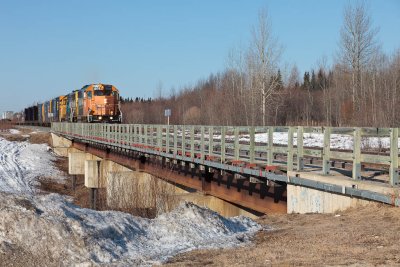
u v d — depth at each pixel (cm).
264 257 877
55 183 4203
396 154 1038
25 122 11331
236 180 1789
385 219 1034
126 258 945
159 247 1027
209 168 1916
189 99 11244
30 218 1015
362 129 1124
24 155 5534
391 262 751
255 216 1908
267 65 5338
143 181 2194
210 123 7550
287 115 7675
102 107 4631
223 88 8700
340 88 6353
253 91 5531
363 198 1139
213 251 970
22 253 952
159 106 11112
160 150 2364
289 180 1330
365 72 5659
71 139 5366
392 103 4797
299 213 1319
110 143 3362
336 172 1369
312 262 800
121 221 1102
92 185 3594
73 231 993
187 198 1991
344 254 836
